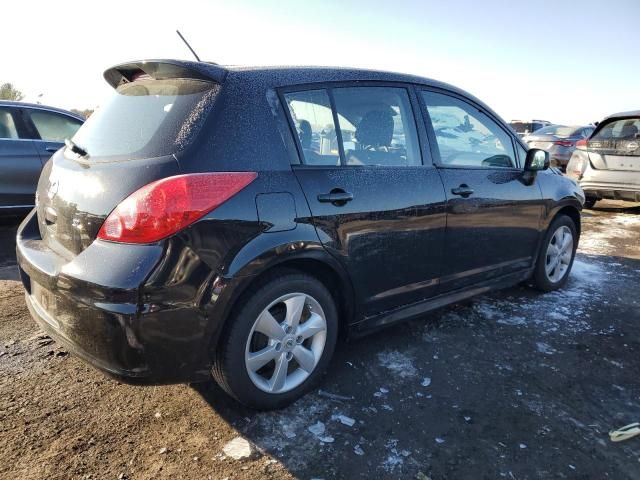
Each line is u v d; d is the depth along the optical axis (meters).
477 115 3.43
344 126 2.58
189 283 1.93
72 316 1.94
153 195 1.87
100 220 1.93
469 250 3.22
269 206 2.15
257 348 2.32
